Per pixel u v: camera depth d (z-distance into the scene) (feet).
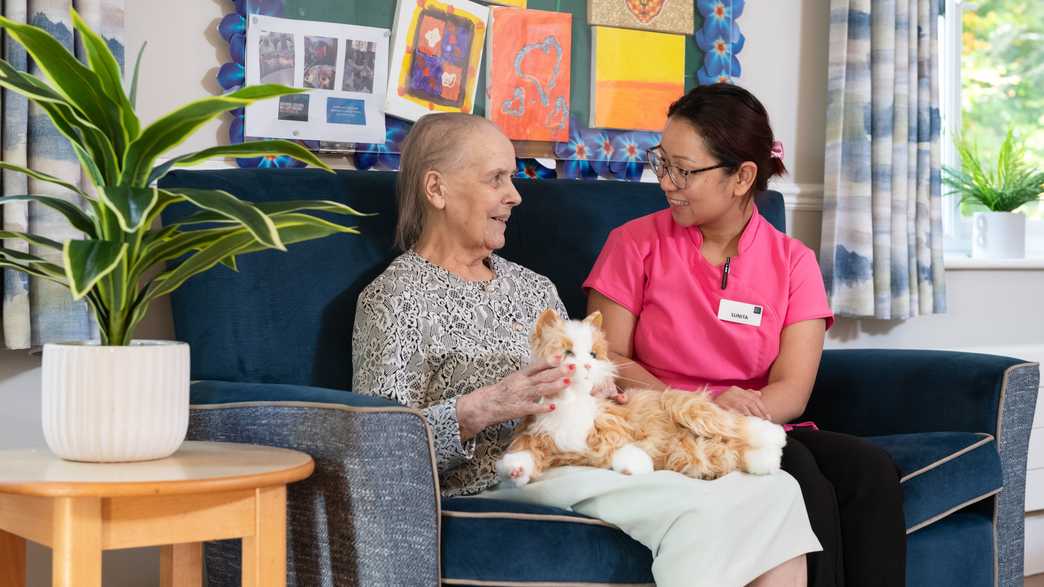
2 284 6.63
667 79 9.30
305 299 6.70
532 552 5.22
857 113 9.85
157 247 5.00
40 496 4.45
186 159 4.97
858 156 9.84
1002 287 11.39
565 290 7.63
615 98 9.05
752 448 5.64
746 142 6.70
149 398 4.87
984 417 6.98
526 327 6.55
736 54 9.75
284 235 5.19
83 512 4.42
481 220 6.40
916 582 6.43
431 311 6.15
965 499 6.63
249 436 5.59
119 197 4.31
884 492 5.94
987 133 12.11
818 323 7.06
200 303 6.40
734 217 7.01
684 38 9.40
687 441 5.70
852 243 9.89
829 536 5.70
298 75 7.70
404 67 8.07
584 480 5.48
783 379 6.90
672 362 7.00
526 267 7.55
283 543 4.93
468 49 8.38
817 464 6.12
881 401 7.52
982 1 12.07
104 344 5.02
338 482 5.30
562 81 8.80
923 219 10.25
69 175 6.68
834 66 9.89
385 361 5.92
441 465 5.67
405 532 5.19
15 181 6.54
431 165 6.41
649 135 9.27
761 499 5.44
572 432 5.57
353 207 7.04
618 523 5.35
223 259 5.61
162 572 6.31
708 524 5.20
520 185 7.73
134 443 4.84
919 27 10.23
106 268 4.24
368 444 5.20
